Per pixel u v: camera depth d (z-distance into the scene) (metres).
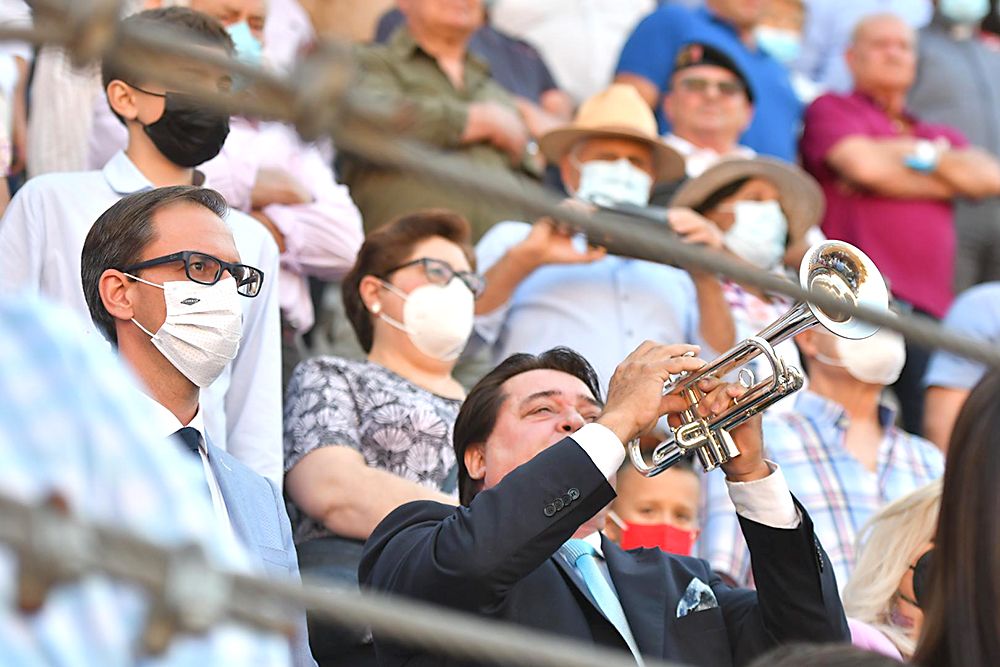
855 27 30.89
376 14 29.61
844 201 29.61
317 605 5.03
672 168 24.78
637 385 13.41
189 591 4.62
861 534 17.27
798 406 21.08
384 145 4.56
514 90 28.84
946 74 31.47
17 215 17.34
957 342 5.64
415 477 18.22
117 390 5.73
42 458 5.51
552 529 12.60
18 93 21.00
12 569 4.75
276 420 17.52
